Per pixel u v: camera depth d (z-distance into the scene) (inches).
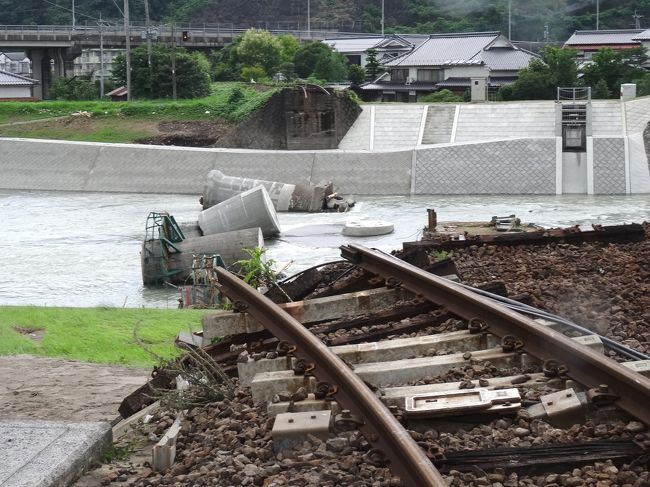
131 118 3880.4
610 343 381.7
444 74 4414.4
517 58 4446.4
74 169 3449.8
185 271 1608.0
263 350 400.5
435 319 426.0
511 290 557.0
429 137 3592.5
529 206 2790.4
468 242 759.1
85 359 613.3
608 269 638.5
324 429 293.6
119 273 1755.7
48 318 796.0
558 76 3969.0
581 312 490.3
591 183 3179.1
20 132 3804.1
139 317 823.1
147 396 387.5
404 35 5438.0
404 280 479.8
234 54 4808.1
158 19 6264.8
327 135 3693.4
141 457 323.0
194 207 2901.1
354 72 4653.1
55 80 4909.0
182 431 330.3
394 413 299.9
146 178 3393.2
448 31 5669.3
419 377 352.2
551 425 293.1
